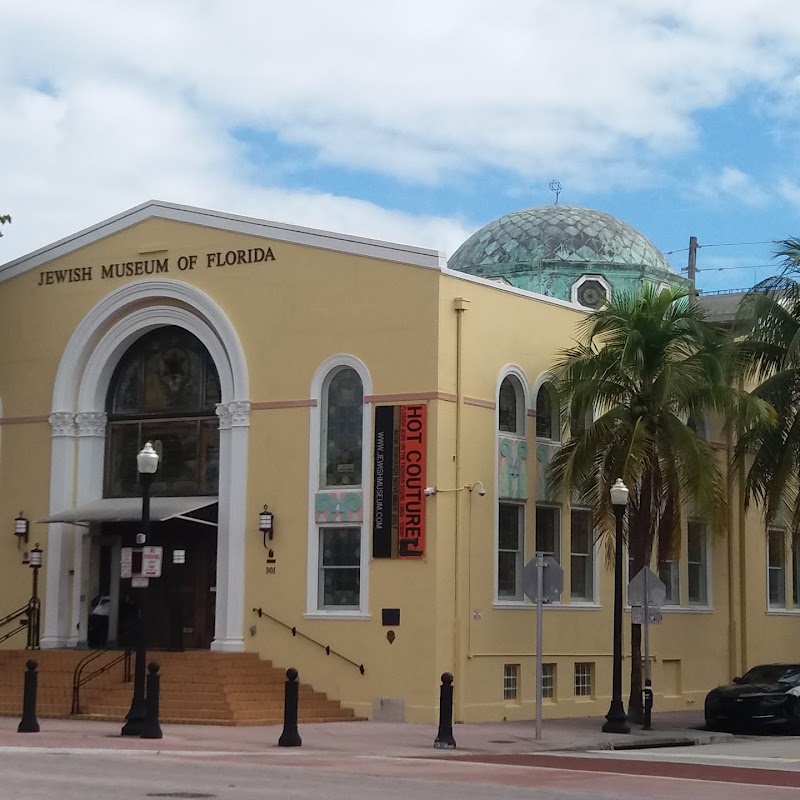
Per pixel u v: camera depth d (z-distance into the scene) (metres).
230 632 31.05
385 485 29.62
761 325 33.53
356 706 29.31
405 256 30.02
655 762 21.77
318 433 30.80
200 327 32.81
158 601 32.91
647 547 29.59
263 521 30.88
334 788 16.28
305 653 30.14
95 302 34.16
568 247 40.53
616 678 27.83
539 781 18.23
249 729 26.09
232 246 32.41
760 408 29.31
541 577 25.55
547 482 32.50
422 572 29.05
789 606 41.91
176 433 33.59
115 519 31.45
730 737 28.41
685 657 36.91
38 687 29.80
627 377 29.22
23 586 34.22
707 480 28.42
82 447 34.19
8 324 35.41
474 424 30.28
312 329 31.08
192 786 15.92
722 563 38.78
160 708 27.83
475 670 29.62
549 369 32.88
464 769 19.72
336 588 30.33
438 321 29.53
